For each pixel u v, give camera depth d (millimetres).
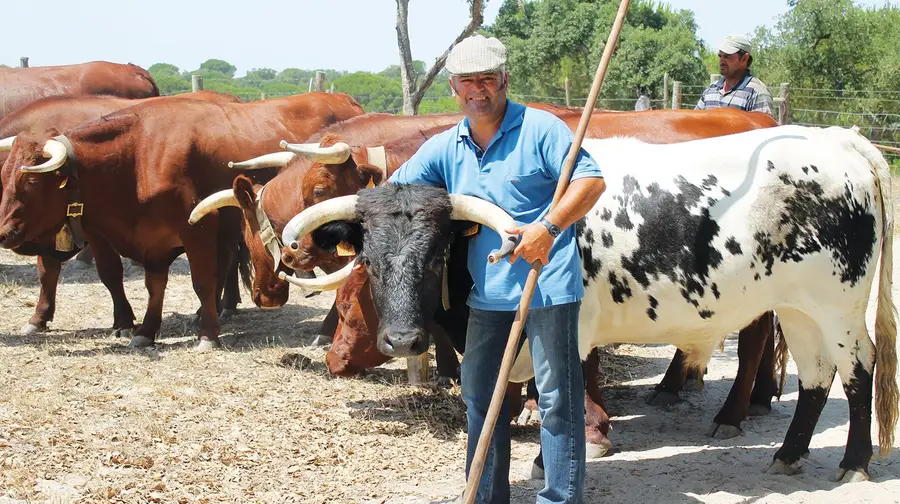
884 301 4762
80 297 10242
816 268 4660
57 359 7484
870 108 24844
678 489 4660
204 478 4867
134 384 6746
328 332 8219
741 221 4648
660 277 4758
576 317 3877
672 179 4777
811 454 5168
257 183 8023
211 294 8047
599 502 4516
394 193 3992
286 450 5375
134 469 4988
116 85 12398
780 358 5895
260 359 7605
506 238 3596
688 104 26766
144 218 8055
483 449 3580
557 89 31406
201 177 8117
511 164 3855
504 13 33062
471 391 4035
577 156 3732
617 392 6852
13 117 9188
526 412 5988
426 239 3885
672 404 6465
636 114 6414
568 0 31297
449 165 4090
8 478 4719
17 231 7758
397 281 3863
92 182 7949
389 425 5891
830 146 4805
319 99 8812
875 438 5398
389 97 37750
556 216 3584
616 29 3650
